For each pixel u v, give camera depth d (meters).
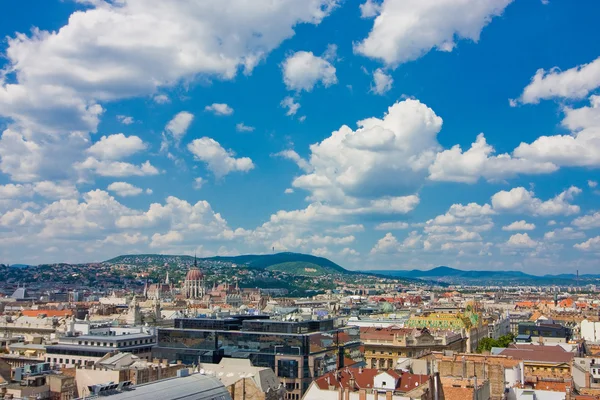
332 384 166.50
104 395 121.62
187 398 129.75
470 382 168.25
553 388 194.38
